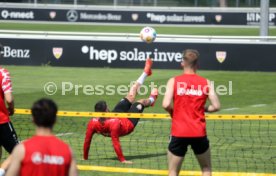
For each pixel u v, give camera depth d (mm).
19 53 89562
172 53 86938
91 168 37344
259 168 37938
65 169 20188
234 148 43625
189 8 150000
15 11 154000
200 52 86250
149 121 53906
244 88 73125
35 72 83750
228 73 83812
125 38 87875
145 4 167250
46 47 89250
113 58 88312
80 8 152625
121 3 167250
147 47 87438
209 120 54500
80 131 49406
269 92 70625
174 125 29766
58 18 153125
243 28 145875
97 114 37938
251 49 85562
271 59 85250
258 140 46312
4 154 41062
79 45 88875
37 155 19984
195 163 39375
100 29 141125
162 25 150875
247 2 162875
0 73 31859
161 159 40312
